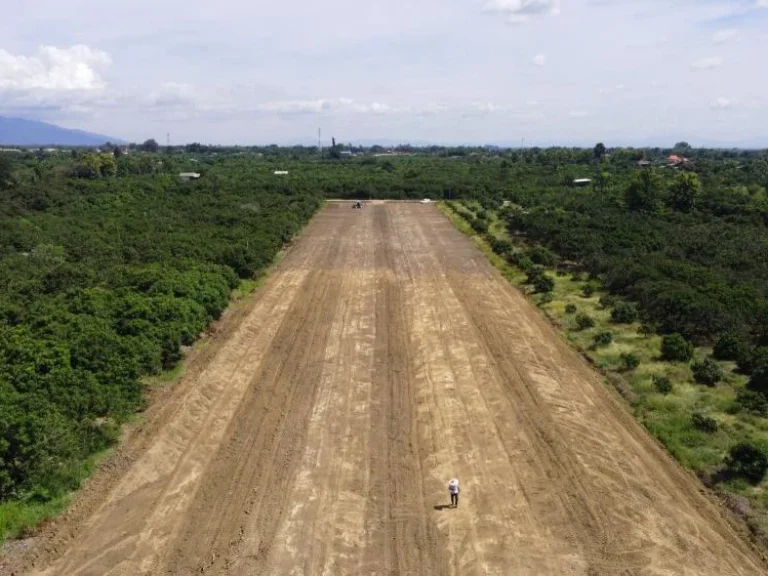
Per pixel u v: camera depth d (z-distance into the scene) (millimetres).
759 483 17578
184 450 19797
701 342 28078
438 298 35875
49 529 15891
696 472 18375
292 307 34281
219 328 30469
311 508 16906
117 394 21172
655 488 17656
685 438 19906
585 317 30562
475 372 25500
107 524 16172
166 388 23734
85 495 17281
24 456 17172
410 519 16484
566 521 16312
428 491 17703
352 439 20484
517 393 23609
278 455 19516
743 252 43438
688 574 14453
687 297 29812
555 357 27078
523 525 16188
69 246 43906
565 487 17750
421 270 42781
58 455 17844
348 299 35906
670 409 21891
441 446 20016
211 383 24328
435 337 29516
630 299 33969
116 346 23656
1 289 33562
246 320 31859
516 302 35250
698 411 21609
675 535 15734
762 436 19906
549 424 21250
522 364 26266
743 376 24422
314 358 27094
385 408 22641
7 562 14688
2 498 16672
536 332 30188
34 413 18391
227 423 21500
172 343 25656
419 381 24859
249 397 23406
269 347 28328
